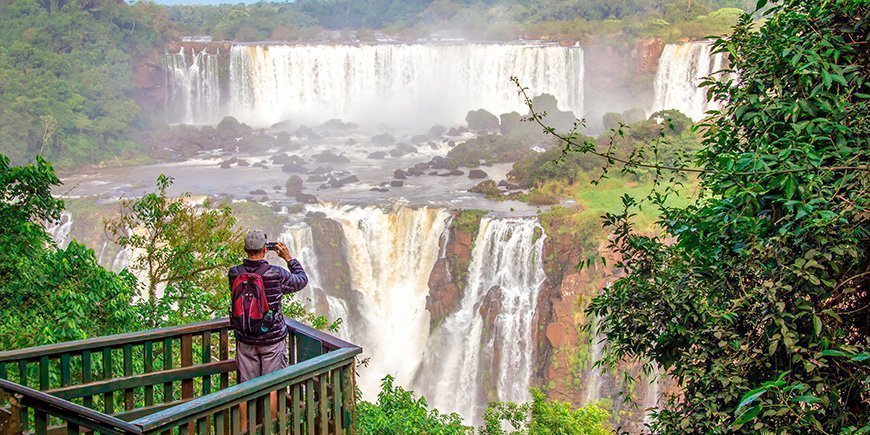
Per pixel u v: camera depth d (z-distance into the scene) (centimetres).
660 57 7175
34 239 1595
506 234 4147
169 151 6606
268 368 707
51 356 659
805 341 821
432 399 4178
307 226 4375
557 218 4119
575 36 8012
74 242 1580
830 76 828
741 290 866
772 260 823
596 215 4100
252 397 586
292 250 4328
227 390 570
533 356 4019
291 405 648
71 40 7512
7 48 7325
